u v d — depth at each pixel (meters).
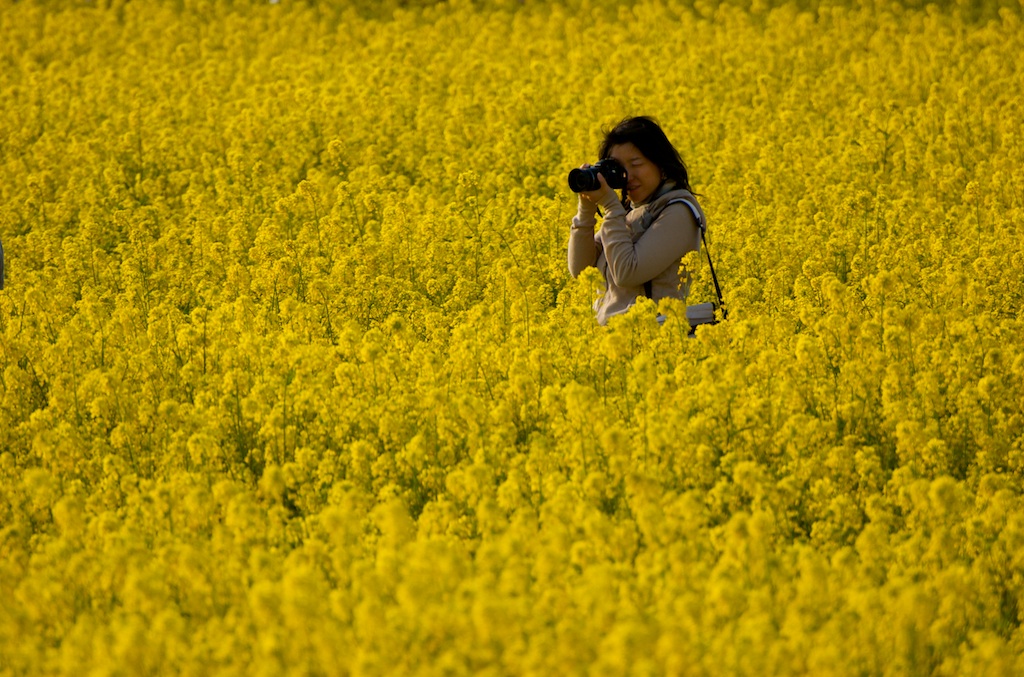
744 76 48.41
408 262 29.20
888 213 30.72
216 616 13.79
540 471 16.70
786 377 19.45
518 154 39.16
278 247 29.27
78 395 20.39
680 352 20.38
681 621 12.46
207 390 20.58
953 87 44.31
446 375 20.84
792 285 26.95
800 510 16.81
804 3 62.84
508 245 30.08
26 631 13.48
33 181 37.59
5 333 22.75
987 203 32.66
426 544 13.84
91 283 29.62
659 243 19.83
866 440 18.69
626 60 51.81
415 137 41.03
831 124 42.59
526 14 65.44
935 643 13.18
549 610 13.16
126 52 59.59
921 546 14.88
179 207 37.72
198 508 15.60
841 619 12.76
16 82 55.16
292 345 21.06
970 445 18.53
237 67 55.22
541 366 19.78
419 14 66.69
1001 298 24.95
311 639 12.59
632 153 20.23
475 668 12.48
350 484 16.50
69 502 15.65
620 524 14.88
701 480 16.84
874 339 20.56
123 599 14.20
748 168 36.72
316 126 43.78
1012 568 14.77
